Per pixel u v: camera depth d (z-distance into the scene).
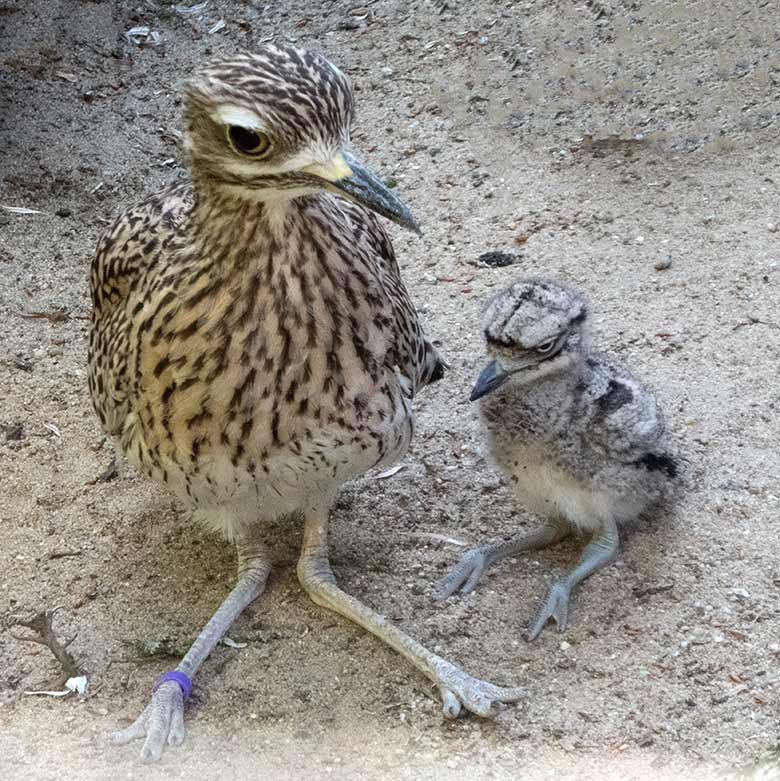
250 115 1.01
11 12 1.65
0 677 1.10
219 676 1.10
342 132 1.02
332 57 1.60
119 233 1.10
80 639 1.12
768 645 1.10
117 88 1.54
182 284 1.04
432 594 1.14
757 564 1.13
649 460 1.15
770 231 1.34
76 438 1.23
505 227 1.38
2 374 1.28
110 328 1.09
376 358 1.06
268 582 1.15
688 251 1.34
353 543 1.17
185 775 1.06
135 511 1.19
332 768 1.06
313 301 1.04
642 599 1.12
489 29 1.61
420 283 1.34
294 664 1.11
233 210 1.03
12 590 1.15
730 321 1.28
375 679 1.10
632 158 1.43
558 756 1.06
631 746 1.06
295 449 1.06
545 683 1.09
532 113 1.49
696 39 1.54
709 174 1.40
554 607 1.12
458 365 1.27
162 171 1.46
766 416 1.21
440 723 1.08
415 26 1.64
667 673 1.09
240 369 1.04
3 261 1.36
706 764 1.05
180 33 1.65
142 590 1.15
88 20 1.65
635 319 1.29
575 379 1.13
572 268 1.34
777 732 1.06
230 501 1.09
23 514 1.19
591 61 1.53
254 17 1.69
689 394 1.23
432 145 1.46
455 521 1.18
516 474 1.16
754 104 1.46
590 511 1.14
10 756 1.07
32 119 1.50
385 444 1.09
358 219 1.11
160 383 1.05
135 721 1.08
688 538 1.15
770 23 1.54
